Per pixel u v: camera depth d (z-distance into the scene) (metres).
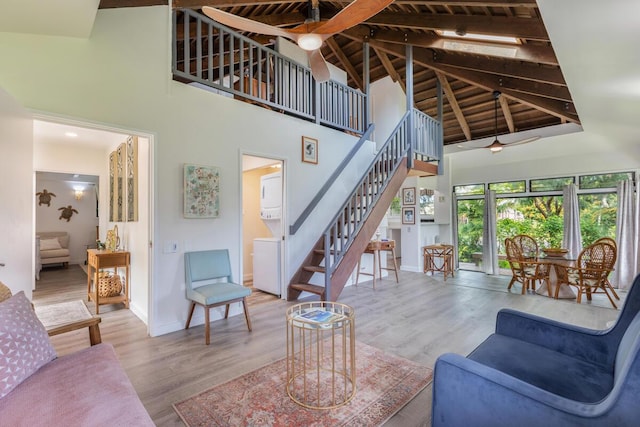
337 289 4.23
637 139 4.59
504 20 3.40
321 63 3.14
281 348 2.92
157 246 3.23
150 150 3.20
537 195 6.66
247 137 3.98
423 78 6.36
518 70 4.29
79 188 8.91
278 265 4.70
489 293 5.11
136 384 2.30
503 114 6.46
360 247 4.56
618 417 1.05
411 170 5.55
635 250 5.45
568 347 1.86
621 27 1.87
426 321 3.70
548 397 1.18
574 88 2.95
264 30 2.61
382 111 6.81
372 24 4.75
